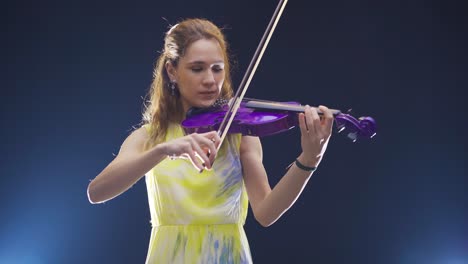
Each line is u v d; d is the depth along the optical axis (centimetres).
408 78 2127
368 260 2112
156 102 666
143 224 2112
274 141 2117
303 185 601
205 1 2117
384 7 2134
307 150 582
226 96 687
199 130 627
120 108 2122
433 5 2131
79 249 2109
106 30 2127
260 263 2111
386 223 2117
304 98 2114
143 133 658
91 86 2127
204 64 630
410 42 2128
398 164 2120
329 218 2123
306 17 2134
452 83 2122
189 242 614
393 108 2122
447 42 2127
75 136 2122
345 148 2131
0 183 2106
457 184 2105
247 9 2125
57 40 2122
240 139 642
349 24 2134
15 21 2114
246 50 2114
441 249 2100
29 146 2119
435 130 2116
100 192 602
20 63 2117
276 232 2122
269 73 2120
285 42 2128
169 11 2122
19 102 2117
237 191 633
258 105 630
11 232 2103
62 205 2119
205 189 621
